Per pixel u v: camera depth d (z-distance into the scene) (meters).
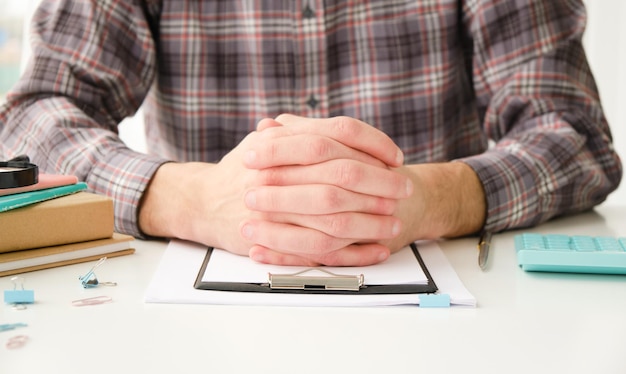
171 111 1.41
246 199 0.85
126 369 0.58
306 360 0.60
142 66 1.35
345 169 0.84
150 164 1.02
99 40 1.28
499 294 0.78
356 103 1.39
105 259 0.87
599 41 2.28
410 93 1.40
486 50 1.33
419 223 0.95
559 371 0.59
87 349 0.62
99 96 1.29
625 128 2.28
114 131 1.32
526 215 1.08
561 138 1.16
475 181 1.05
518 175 1.08
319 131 0.88
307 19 1.35
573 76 1.28
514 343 0.64
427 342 0.64
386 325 0.68
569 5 1.33
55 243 0.88
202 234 0.92
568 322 0.70
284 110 1.38
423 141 1.42
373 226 0.85
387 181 0.86
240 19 1.36
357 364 0.60
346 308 0.73
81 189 0.93
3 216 0.84
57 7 1.30
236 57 1.38
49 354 0.61
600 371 0.59
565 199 1.13
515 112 1.28
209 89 1.39
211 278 0.79
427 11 1.38
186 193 0.95
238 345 0.63
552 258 0.84
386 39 1.38
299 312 0.72
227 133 1.40
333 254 0.85
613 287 0.81
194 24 1.37
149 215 0.99
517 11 1.30
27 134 1.18
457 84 1.44
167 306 0.73
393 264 0.86
